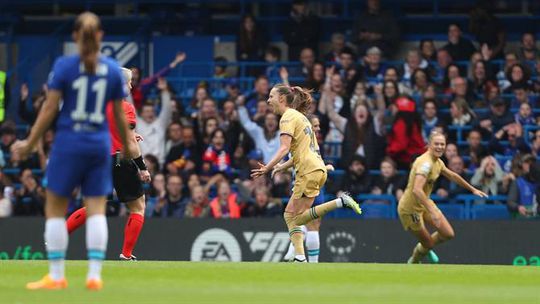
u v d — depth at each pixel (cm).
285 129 3953
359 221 5369
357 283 2764
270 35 7300
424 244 4612
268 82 6275
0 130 6359
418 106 6259
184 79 6931
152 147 6012
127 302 2197
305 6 6912
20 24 7650
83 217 3903
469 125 6097
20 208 5816
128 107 3734
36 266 3234
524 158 5550
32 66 7469
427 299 2353
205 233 5409
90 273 2428
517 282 2925
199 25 7369
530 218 5484
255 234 5375
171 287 2559
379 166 5825
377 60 6538
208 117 5866
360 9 7375
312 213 3969
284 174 5625
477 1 7081
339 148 6022
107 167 2434
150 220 5450
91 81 2389
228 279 2838
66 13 7719
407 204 4522
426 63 6544
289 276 2945
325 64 6669
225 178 5691
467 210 5631
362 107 5841
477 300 2358
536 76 6656
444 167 4497
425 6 7394
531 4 7269
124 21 7581
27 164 6159
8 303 2152
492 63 6612
